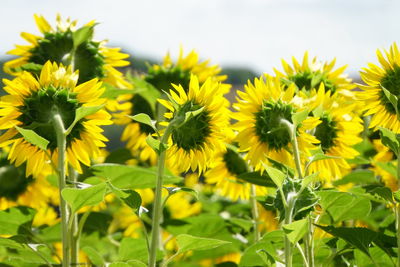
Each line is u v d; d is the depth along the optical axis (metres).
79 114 2.73
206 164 2.84
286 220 2.65
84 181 3.22
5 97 2.80
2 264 3.18
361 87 3.02
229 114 2.90
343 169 3.28
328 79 3.34
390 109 3.01
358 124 3.12
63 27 3.33
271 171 2.63
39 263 3.14
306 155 2.91
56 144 2.87
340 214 3.03
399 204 2.80
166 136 2.74
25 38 3.33
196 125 2.81
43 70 2.82
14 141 2.91
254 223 3.45
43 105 2.80
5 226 3.03
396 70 2.98
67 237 2.73
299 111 2.91
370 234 2.83
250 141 2.93
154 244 2.71
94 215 3.46
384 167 3.19
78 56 3.31
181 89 2.80
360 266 2.98
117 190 2.69
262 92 2.93
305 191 2.70
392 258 2.93
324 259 3.04
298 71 3.33
